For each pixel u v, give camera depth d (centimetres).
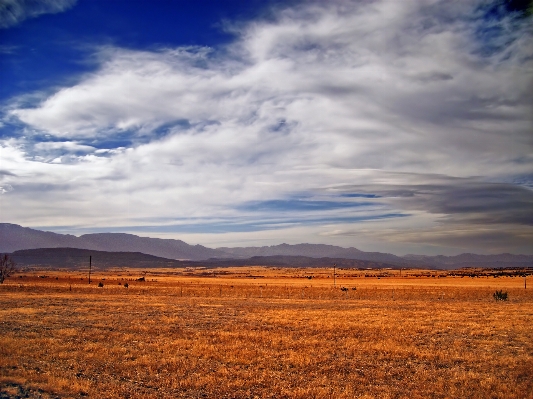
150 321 3400
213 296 6638
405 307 4794
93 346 2314
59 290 7425
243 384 1697
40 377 1686
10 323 3172
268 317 3712
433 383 1752
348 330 2983
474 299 6291
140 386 1661
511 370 1989
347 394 1568
